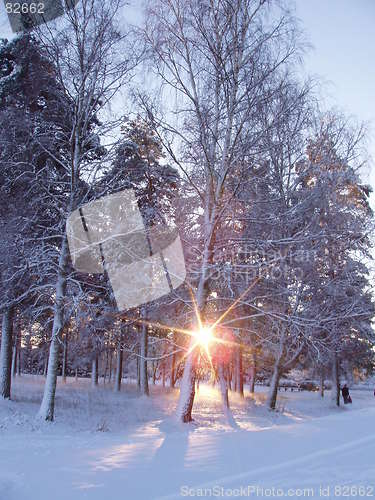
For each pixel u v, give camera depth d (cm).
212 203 1309
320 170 1550
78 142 1393
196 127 1238
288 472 582
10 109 1405
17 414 1321
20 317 1705
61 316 1366
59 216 1453
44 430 1147
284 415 1900
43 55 1310
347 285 1636
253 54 1185
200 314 1316
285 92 1211
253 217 1281
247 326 1762
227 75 1198
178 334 1977
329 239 1481
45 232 1447
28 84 1530
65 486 569
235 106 1209
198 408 1936
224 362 1722
